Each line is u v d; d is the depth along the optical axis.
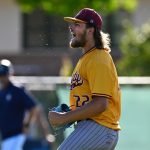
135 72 43.88
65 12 40.59
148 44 46.19
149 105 26.28
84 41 15.21
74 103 15.35
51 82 26.89
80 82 15.14
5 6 63.06
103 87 14.66
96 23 15.20
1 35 63.19
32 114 25.08
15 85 25.02
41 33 62.59
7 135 24.94
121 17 62.69
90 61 14.95
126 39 47.09
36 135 25.92
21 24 63.16
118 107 15.21
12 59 61.69
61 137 26.02
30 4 42.31
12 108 24.86
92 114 14.74
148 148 26.17
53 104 26.70
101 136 15.02
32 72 60.53
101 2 39.59
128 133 26.30
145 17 62.91
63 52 60.84
